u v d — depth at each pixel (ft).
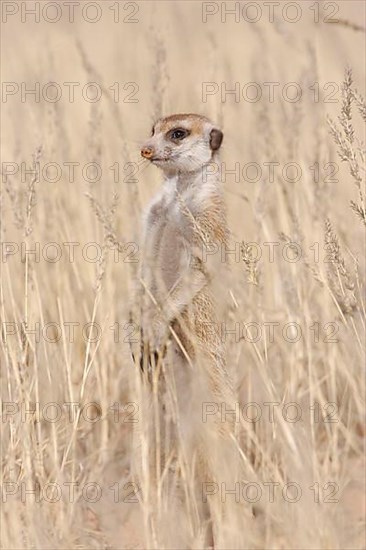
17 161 55.67
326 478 42.98
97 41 87.61
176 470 43.27
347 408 49.49
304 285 49.60
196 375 44.34
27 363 44.73
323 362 50.26
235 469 42.47
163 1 89.76
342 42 73.72
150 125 54.65
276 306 51.44
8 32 87.30
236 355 46.75
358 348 45.32
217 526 41.16
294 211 51.52
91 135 55.62
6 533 38.68
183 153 48.11
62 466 42.96
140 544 42.60
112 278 51.21
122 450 49.14
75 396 48.47
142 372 45.32
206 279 44.60
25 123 62.03
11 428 42.34
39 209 54.65
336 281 45.39
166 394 44.34
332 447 45.47
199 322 44.70
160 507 41.22
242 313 47.09
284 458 42.86
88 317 50.42
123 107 68.08
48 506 41.65
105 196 55.47
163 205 47.70
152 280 46.14
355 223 52.44
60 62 78.74
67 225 53.06
